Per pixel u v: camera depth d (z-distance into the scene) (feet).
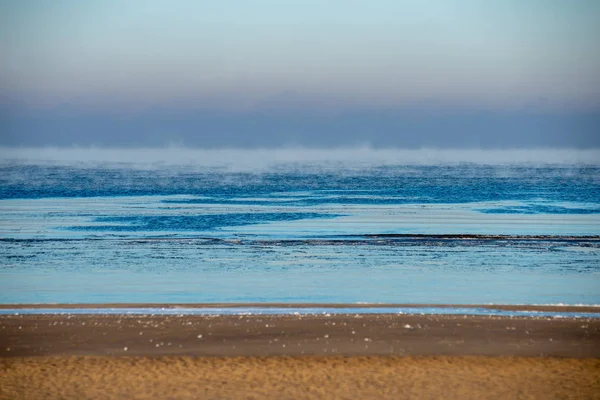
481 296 121.39
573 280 139.23
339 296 121.29
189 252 180.34
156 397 62.49
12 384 65.57
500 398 62.90
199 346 78.54
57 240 203.72
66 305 104.73
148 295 121.80
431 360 73.56
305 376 68.28
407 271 150.30
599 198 395.75
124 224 249.96
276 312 97.81
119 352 76.23
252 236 215.72
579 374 69.26
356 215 288.10
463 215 292.40
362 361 73.20
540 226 249.96
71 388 64.59
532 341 81.00
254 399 62.13
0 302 114.11
